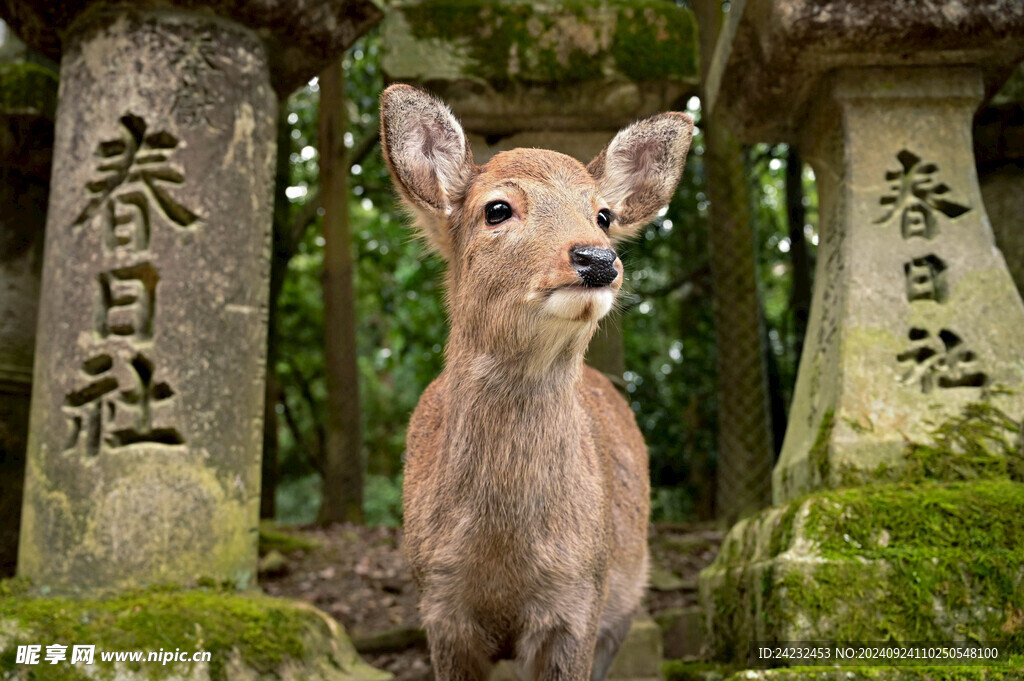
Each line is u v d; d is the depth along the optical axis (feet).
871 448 12.31
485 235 9.66
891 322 12.96
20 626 11.74
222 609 12.51
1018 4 12.92
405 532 11.12
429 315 42.09
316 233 42.06
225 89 14.75
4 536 17.87
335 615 19.98
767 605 11.33
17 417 18.33
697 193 36.78
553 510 9.79
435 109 10.65
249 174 14.89
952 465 12.17
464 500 9.79
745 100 15.51
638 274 40.27
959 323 12.94
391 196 37.35
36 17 15.21
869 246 13.33
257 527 14.51
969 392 12.66
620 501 13.07
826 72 13.93
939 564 10.77
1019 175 17.67
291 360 46.37
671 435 38.17
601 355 20.26
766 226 41.06
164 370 13.69
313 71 16.87
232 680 11.84
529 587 9.88
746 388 28.40
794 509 11.65
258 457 14.64
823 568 10.77
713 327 38.04
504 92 18.79
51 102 18.66
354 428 33.12
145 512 13.30
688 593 21.40
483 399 9.68
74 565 13.24
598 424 12.04
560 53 18.60
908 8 12.91
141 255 13.92
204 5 14.57
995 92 14.93
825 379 13.29
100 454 13.48
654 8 19.04
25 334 18.70
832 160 14.35
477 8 18.69
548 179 9.78
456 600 10.03
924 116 13.82
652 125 11.59
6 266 18.61
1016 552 10.83
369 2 16.30
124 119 14.35
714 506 38.04
